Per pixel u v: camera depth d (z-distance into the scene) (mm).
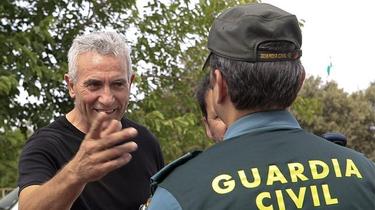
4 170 5418
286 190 1290
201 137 6031
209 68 1492
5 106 5668
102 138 1469
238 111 1442
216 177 1310
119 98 2152
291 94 1417
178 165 1393
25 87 5559
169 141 5988
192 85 6648
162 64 6664
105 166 1485
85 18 6422
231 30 1411
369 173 1393
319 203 1284
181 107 6660
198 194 1286
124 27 6602
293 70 1400
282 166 1330
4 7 5871
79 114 2215
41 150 2117
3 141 5344
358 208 1304
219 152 1379
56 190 1606
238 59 1391
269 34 1386
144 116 5965
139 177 2344
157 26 6566
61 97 6055
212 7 6477
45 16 6059
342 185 1321
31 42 5461
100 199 2217
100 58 2127
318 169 1337
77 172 1523
